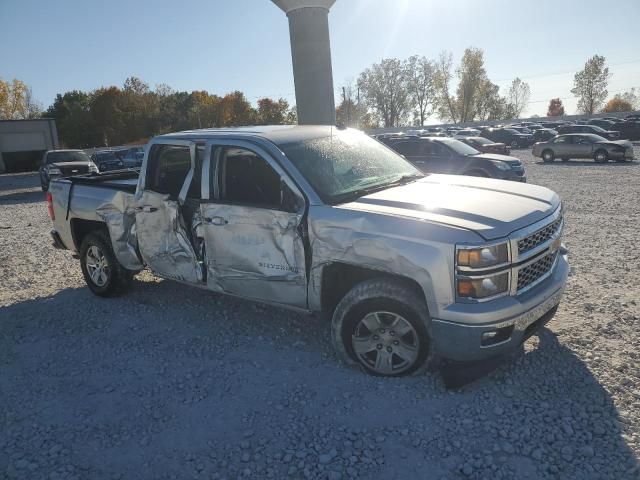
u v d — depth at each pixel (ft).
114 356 14.55
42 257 27.86
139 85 267.18
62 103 261.44
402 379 12.23
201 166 15.07
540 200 13.30
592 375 12.10
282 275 13.37
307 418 11.00
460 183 14.80
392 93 269.64
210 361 13.88
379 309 12.00
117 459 10.05
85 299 19.58
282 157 13.38
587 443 9.74
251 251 13.80
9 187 84.28
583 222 30.76
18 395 12.70
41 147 130.41
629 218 31.45
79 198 19.12
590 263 21.30
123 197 17.42
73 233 20.01
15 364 14.44
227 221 14.07
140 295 19.51
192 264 15.42
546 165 78.79
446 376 11.72
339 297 13.60
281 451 10.00
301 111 47.16
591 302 16.63
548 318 12.75
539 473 9.05
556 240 12.72
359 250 11.82
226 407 11.61
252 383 12.58
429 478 9.07
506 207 12.25
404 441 10.08
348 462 9.56
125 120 240.12
